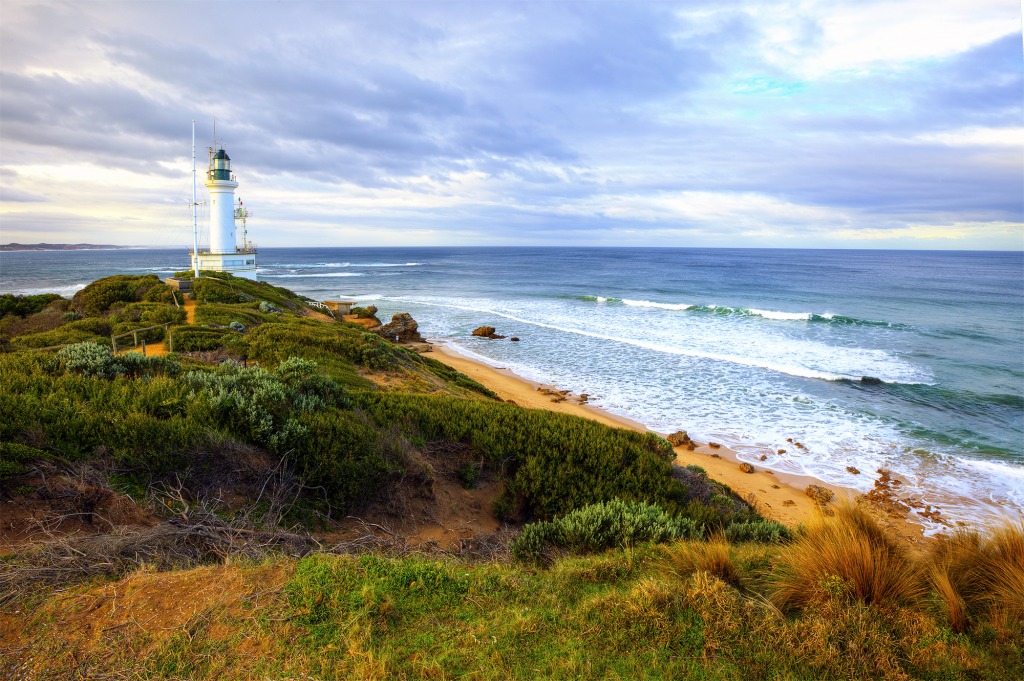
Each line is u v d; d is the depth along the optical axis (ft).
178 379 29.78
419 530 23.65
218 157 168.25
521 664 11.27
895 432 67.77
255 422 24.47
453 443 33.09
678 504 29.55
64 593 12.56
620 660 11.46
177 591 12.94
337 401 33.94
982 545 15.38
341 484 23.00
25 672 10.30
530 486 29.37
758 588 14.66
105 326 69.46
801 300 200.85
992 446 62.90
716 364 103.60
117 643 11.16
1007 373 95.55
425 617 12.91
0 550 13.83
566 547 19.99
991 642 11.79
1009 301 192.95
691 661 11.42
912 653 11.44
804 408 77.51
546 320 160.35
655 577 15.21
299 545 17.37
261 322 84.12
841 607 12.82
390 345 76.64
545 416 40.19
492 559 19.29
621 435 39.47
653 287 258.37
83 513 16.26
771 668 11.21
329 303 164.76
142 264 496.64
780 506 48.44
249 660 10.91
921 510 47.96
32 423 19.08
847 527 15.61
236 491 20.54
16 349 53.72
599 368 101.50
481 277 342.03
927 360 105.50
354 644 11.38
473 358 111.55
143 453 19.65
